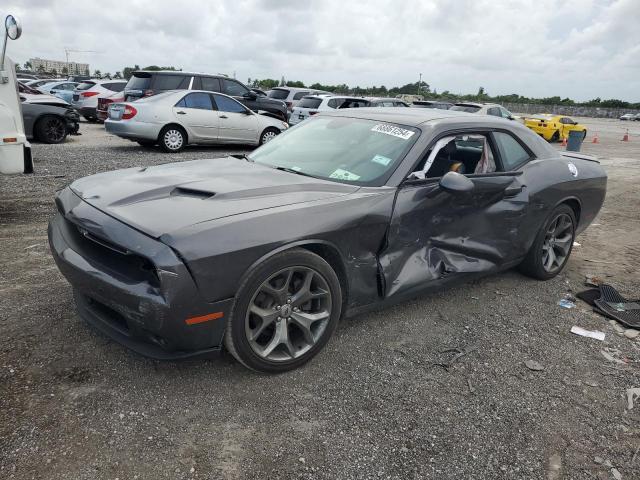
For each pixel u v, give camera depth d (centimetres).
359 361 313
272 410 261
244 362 276
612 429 270
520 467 238
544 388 303
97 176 338
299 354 295
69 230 300
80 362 286
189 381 278
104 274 258
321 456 233
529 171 428
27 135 1192
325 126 413
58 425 237
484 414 273
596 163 518
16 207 601
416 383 296
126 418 246
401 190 330
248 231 258
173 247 238
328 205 296
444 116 396
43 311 341
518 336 364
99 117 1728
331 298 300
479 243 386
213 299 249
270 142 430
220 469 220
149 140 1148
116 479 210
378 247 321
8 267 414
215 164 374
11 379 266
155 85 1307
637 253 593
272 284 279
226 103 1244
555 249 480
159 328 244
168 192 294
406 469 230
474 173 393
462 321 381
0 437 226
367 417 262
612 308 421
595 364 335
